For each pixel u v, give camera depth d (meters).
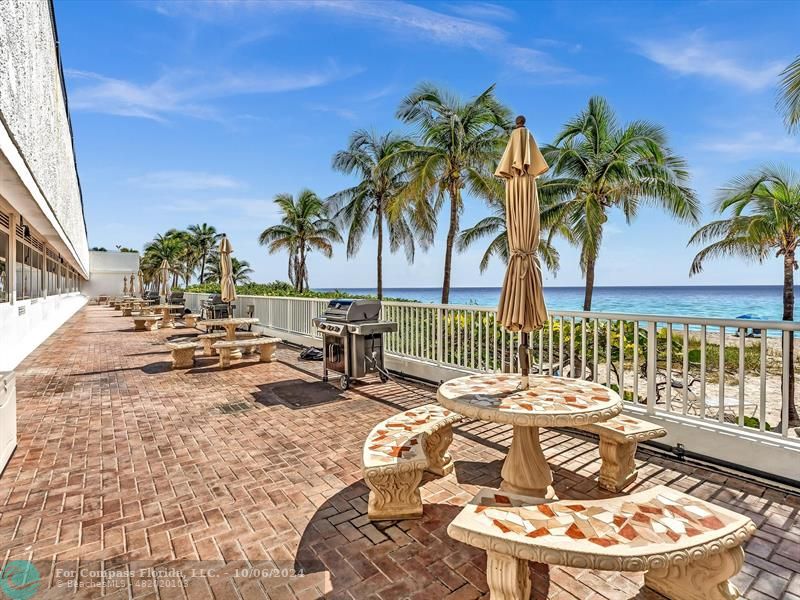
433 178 13.37
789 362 3.06
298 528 2.56
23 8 4.32
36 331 10.86
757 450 3.15
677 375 8.66
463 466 3.45
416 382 6.36
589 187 12.02
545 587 2.06
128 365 7.96
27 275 10.41
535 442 2.78
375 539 2.45
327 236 27.55
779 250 10.24
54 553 2.33
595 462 3.49
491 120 13.38
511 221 2.65
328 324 6.12
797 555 2.27
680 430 3.56
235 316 13.87
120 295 40.47
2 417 3.44
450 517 2.68
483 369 5.43
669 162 11.43
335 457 3.65
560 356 4.45
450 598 1.97
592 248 11.70
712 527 1.71
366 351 6.06
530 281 2.61
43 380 6.69
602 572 2.17
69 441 4.06
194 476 3.29
